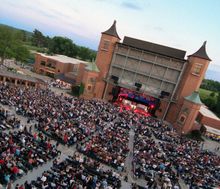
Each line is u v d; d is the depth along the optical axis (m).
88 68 76.00
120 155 34.88
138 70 79.19
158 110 77.44
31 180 23.86
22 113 41.16
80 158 30.23
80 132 39.06
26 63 111.81
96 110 57.56
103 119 52.44
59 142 35.03
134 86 79.19
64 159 30.67
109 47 79.38
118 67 80.69
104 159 32.69
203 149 55.22
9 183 20.86
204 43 73.38
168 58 75.69
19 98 45.84
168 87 77.00
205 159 43.03
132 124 56.22
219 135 70.44
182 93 74.00
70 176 24.12
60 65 98.00
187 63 74.56
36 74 97.69
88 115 50.12
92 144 35.09
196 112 67.12
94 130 42.47
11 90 51.19
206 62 71.19
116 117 57.91
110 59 81.19
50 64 100.12
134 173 31.88
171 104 76.25
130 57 79.12
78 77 85.69
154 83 78.25
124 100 80.25
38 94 55.31
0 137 27.58
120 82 80.44
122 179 30.38
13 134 30.09
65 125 39.25
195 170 36.44
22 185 20.66
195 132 67.06
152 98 77.88
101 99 81.81
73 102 59.00
